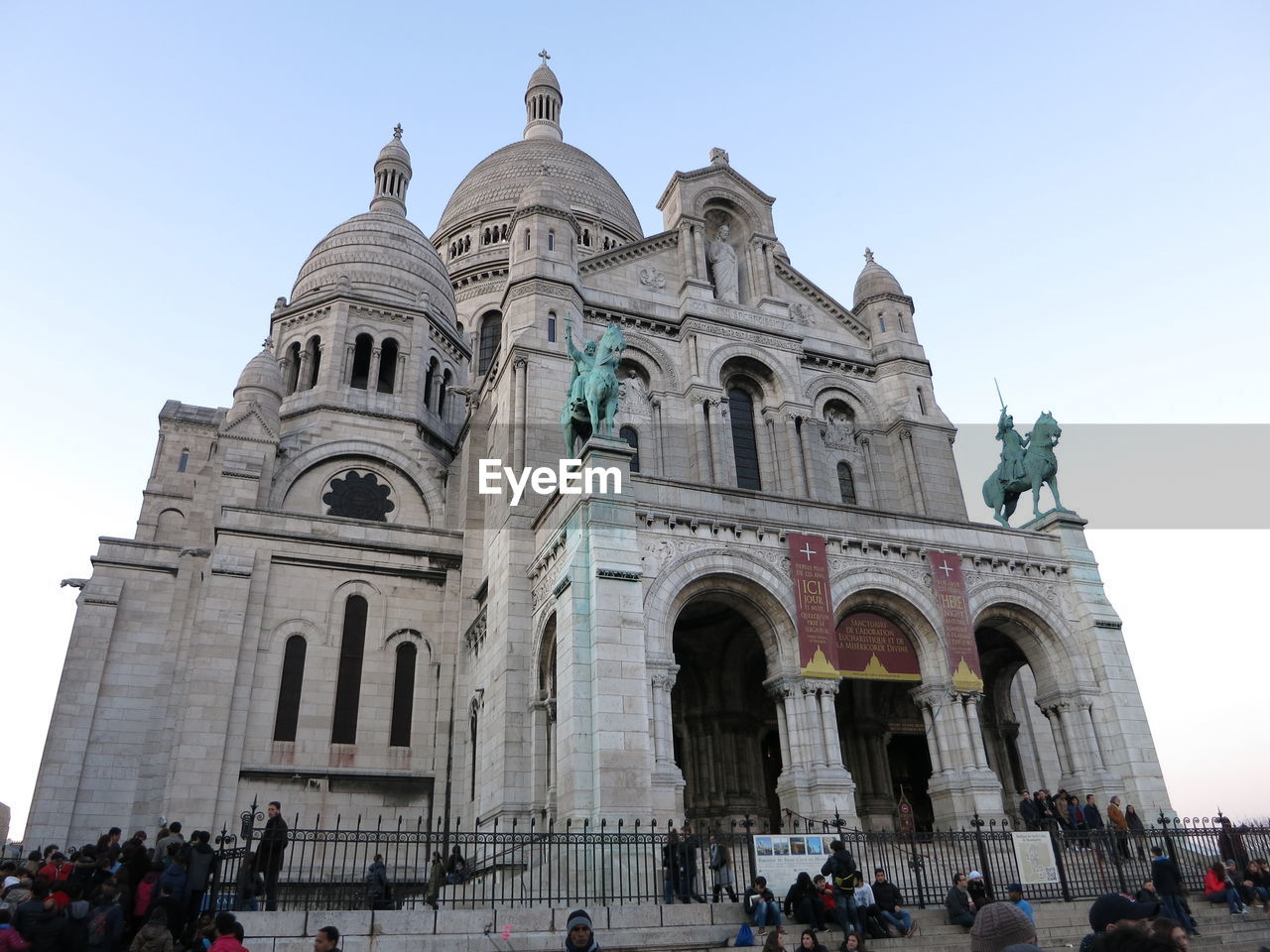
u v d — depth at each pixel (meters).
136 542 41.81
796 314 42.53
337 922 16.52
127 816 37.28
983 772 27.45
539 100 86.12
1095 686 30.61
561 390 34.75
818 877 18.89
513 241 38.50
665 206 43.53
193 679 34.16
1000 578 31.12
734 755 32.09
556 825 24.44
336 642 37.06
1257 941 20.03
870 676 28.33
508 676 29.19
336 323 48.91
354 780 34.81
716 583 27.36
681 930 17.95
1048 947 19.27
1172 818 28.52
